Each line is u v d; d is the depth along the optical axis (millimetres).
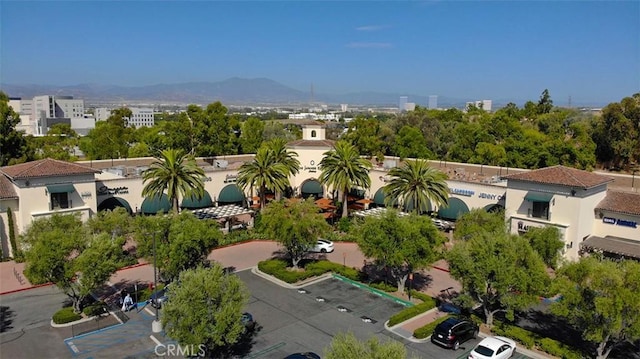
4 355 36125
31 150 87438
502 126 121000
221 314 32125
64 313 42344
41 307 45625
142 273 55781
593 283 32531
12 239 58094
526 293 37250
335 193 88750
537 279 37000
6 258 58625
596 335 32562
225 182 82812
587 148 105188
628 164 114000
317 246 63969
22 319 42781
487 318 41375
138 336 39531
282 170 75000
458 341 37938
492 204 67438
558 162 100062
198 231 45406
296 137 158625
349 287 51562
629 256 51125
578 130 118125
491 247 38875
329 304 46875
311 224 53094
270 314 44344
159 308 44156
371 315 44406
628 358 36281
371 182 85625
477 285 38188
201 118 108812
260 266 56094
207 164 91625
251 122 121000
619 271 33281
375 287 50688
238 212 73750
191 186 68000
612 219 56031
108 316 43281
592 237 56438
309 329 41312
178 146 105812
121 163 84250
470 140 115000
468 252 39812
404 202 68562
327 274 55469
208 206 80562
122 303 45156
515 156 102062
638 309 31625
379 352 25578
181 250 43875
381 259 46938
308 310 45375
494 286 37969
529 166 102625
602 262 35156
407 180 68062
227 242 67125
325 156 85312
